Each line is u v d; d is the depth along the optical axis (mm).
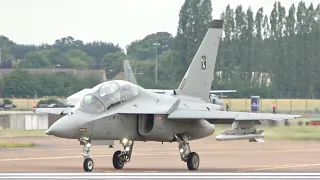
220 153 116875
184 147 87875
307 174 72375
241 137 85062
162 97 88812
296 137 151000
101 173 74375
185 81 94875
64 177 68250
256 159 104312
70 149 125875
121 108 83562
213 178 66812
